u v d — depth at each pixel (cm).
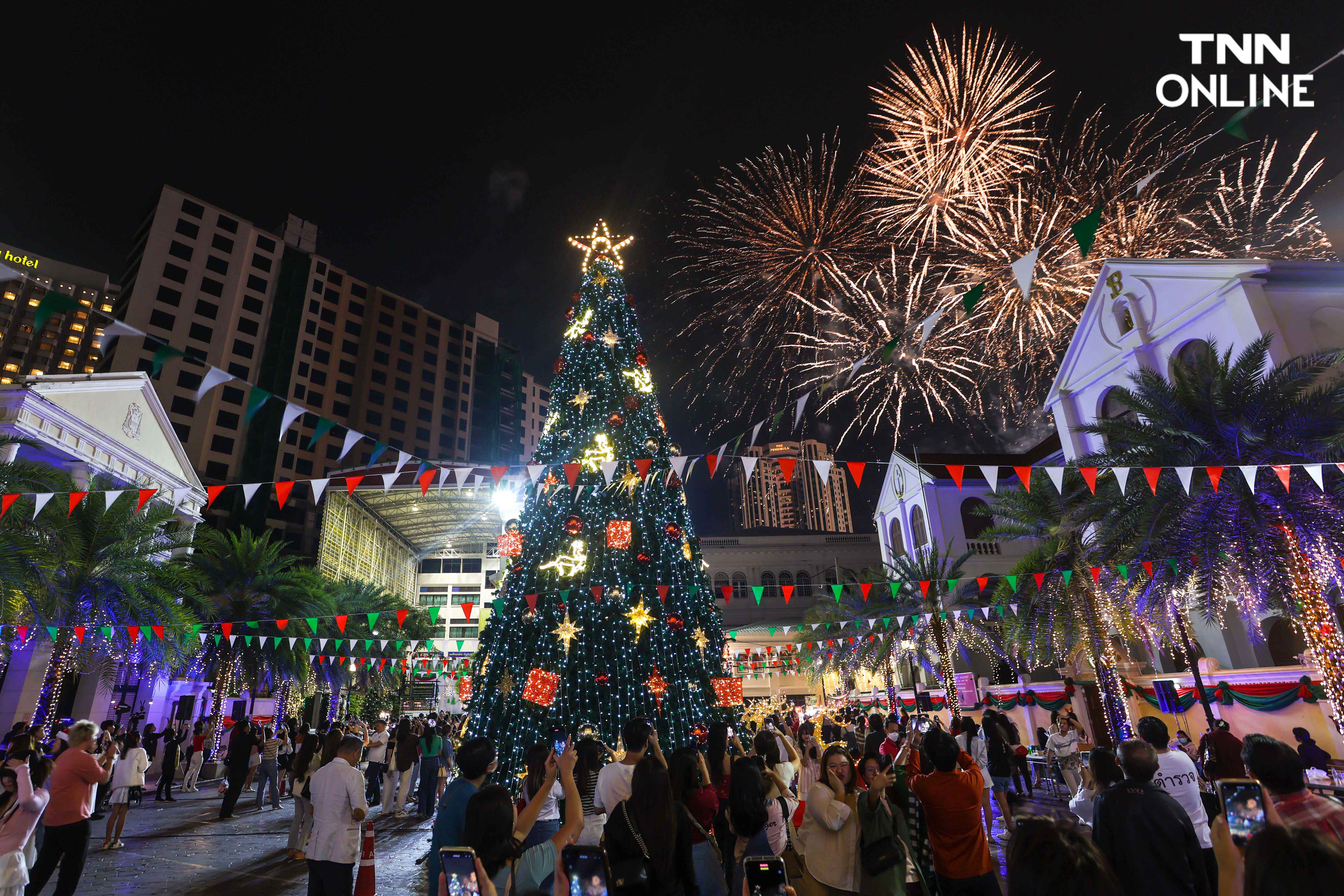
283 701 3472
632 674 1373
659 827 383
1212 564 1340
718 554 5438
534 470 1076
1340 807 320
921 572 2820
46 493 1114
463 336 9238
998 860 891
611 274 1809
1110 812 379
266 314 7206
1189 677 1716
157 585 2017
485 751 498
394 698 4775
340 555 5166
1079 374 2741
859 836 495
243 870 939
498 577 1633
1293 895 196
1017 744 1134
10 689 2303
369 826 544
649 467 1268
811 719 2134
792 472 1028
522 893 359
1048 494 1920
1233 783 296
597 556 1464
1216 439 1354
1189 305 2314
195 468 6200
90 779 679
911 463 3866
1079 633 1936
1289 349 2075
